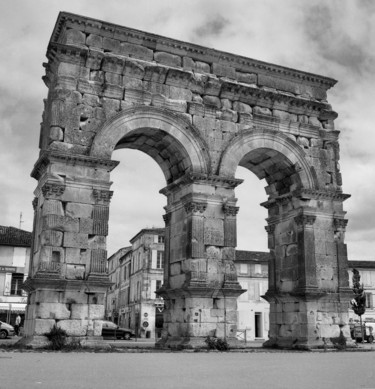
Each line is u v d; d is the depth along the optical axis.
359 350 29.83
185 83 30.89
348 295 31.91
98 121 28.11
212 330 27.83
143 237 72.31
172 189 31.69
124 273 88.69
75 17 28.95
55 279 24.72
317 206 32.72
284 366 17.50
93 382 11.85
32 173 28.83
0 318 58.28
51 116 27.34
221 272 28.94
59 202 26.17
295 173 33.19
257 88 32.53
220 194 29.94
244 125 31.91
